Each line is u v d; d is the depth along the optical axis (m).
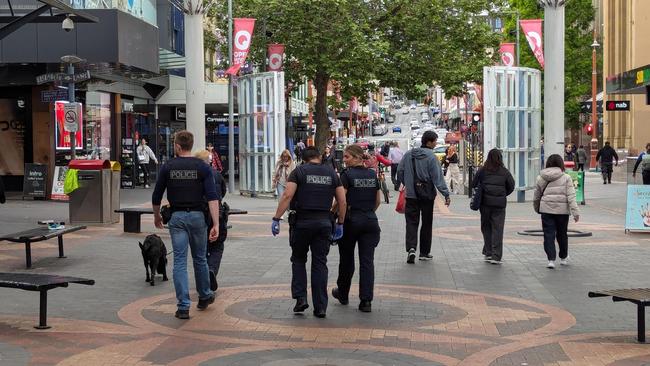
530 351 8.11
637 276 12.70
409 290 11.49
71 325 9.07
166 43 41.34
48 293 11.01
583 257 14.75
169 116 42.38
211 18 41.78
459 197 31.08
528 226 19.91
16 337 8.50
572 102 55.44
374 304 10.47
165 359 7.69
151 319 9.44
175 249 9.47
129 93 35.22
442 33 37.25
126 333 8.72
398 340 8.54
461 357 7.88
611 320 9.58
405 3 35.97
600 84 59.72
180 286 9.45
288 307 10.20
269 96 29.06
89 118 31.25
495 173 13.87
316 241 9.55
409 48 37.28
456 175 34.44
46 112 27.89
